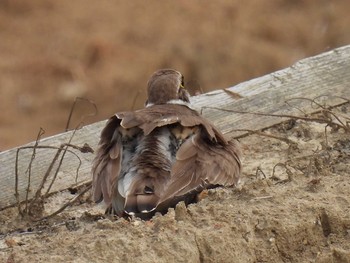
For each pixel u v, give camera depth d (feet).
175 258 41.19
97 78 106.11
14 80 107.45
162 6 117.91
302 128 53.21
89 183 50.57
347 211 44.27
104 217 45.44
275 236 43.01
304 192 45.52
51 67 108.17
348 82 56.29
